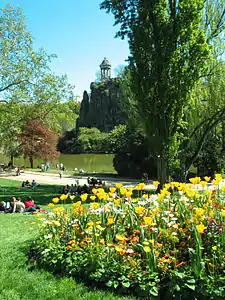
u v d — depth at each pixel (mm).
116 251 5098
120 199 6102
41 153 43906
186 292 4309
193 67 18062
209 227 5164
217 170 30125
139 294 4477
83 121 119438
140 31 18109
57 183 32125
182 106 18531
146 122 19031
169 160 18828
